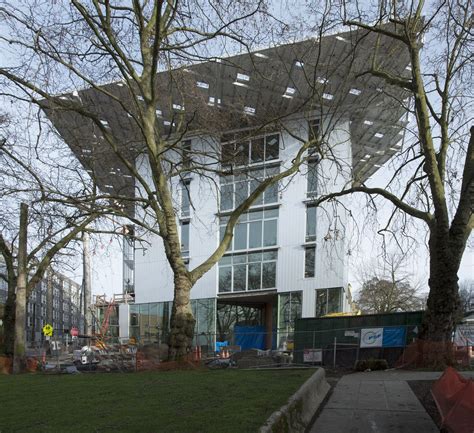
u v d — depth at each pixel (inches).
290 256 1408.7
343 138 1211.2
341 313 1194.0
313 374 362.3
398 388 373.7
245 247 1488.7
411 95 711.7
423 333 591.5
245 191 1461.6
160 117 927.0
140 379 401.4
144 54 618.2
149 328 1603.1
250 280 1472.7
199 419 211.0
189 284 602.2
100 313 2094.0
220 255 636.1
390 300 2005.4
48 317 2691.9
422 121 617.0
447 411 245.6
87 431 196.1
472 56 620.1
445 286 581.0
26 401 301.6
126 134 964.0
